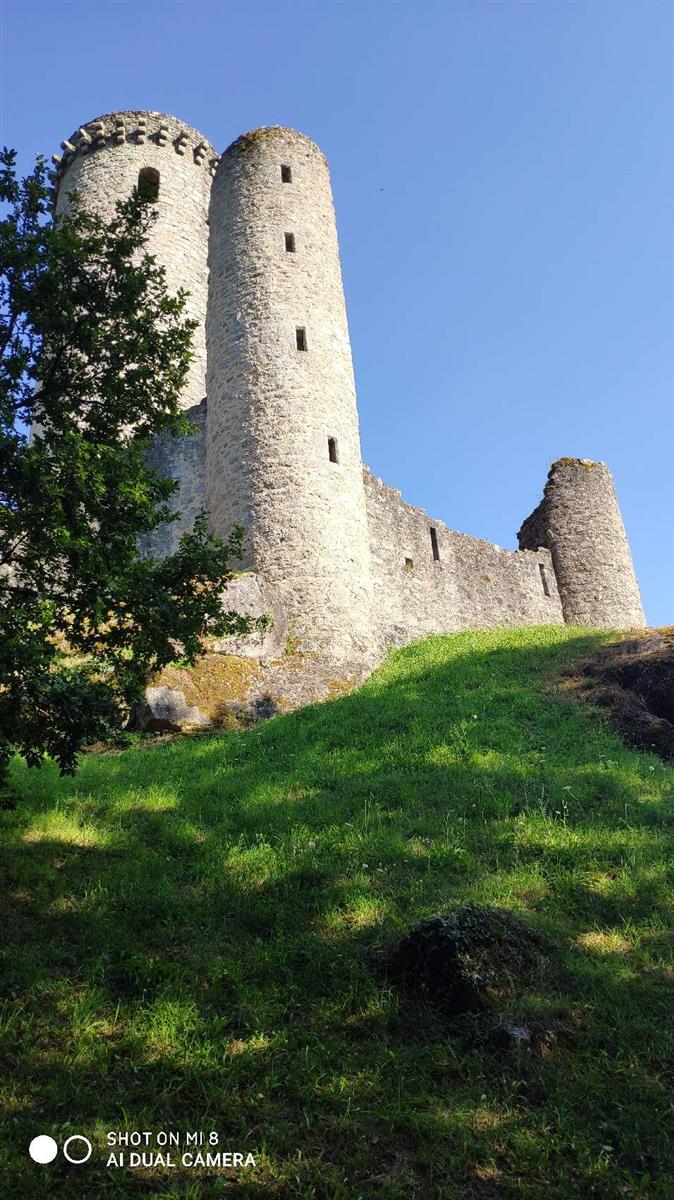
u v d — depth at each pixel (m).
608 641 16.72
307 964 5.74
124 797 9.30
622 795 9.34
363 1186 3.84
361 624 17.52
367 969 5.71
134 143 29.61
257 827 8.62
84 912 6.15
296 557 17.23
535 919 6.43
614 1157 4.12
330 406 19.22
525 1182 3.93
